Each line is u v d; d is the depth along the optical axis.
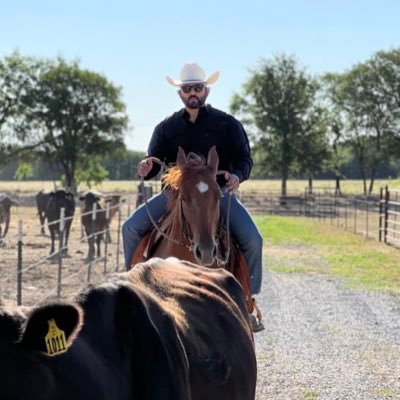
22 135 76.50
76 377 2.99
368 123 80.81
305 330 11.66
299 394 8.35
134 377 3.33
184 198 6.77
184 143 7.55
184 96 7.41
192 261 6.89
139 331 3.40
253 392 4.39
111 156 79.12
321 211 46.91
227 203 7.26
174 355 3.53
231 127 7.54
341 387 8.62
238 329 4.36
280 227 35.09
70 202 23.69
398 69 79.88
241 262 7.26
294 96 77.31
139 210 7.43
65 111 76.69
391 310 13.39
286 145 76.50
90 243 18.06
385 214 27.36
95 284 3.50
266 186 104.88
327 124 78.88
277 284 16.55
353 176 127.31
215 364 3.91
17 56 76.38
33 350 2.84
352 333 11.46
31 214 42.34
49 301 2.90
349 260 21.39
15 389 2.81
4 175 117.19
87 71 77.12
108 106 78.12
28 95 75.94
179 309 4.02
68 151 76.81
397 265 20.16
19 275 10.62
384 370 9.38
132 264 7.41
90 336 3.22
